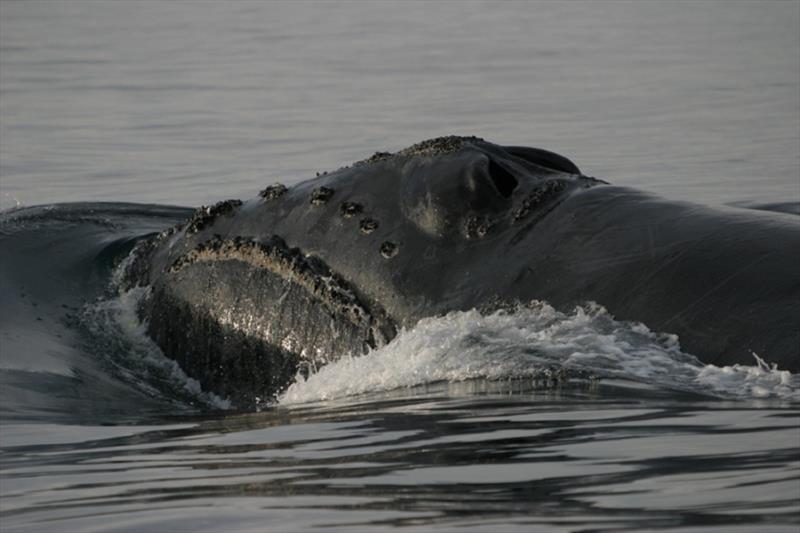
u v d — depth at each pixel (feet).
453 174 127.95
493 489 80.23
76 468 99.40
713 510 71.10
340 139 293.23
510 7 560.61
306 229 135.03
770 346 101.45
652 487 77.15
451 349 116.57
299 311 131.64
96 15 581.12
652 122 301.02
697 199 225.76
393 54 432.66
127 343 147.33
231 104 343.67
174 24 541.34
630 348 107.86
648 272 112.57
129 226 176.55
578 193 124.67
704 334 105.70
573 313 113.91
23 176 267.59
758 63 385.70
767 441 84.43
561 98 338.13
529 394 104.99
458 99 340.39
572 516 72.90
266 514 79.97
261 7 593.42
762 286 106.32
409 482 83.87
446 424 98.99
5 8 618.03
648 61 399.65
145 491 89.45
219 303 138.92
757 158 258.16
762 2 542.98
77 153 287.89
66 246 168.04
